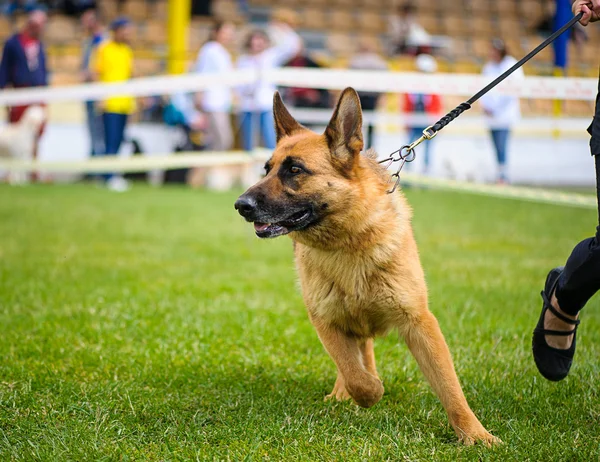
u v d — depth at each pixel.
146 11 25.23
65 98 12.30
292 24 17.52
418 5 27.48
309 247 4.63
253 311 6.86
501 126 17.86
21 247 9.95
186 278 8.30
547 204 16.31
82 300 7.04
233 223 12.86
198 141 18.38
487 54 26.28
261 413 4.44
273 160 4.74
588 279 4.07
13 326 6.12
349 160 4.56
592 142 4.01
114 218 13.03
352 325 4.61
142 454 3.81
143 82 11.72
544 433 4.03
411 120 18.47
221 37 17.08
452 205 16.05
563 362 4.59
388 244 4.40
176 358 5.43
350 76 10.41
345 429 4.18
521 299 7.23
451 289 7.70
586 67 25.97
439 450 3.87
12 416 4.28
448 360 4.24
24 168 13.77
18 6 23.48
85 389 4.72
